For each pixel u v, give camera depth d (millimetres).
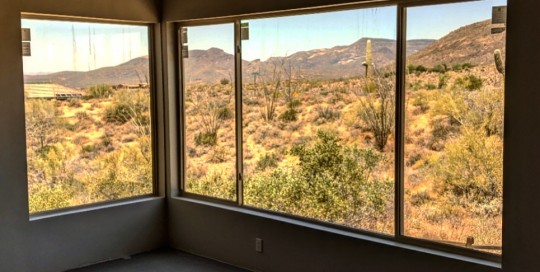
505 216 3285
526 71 3135
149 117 5535
